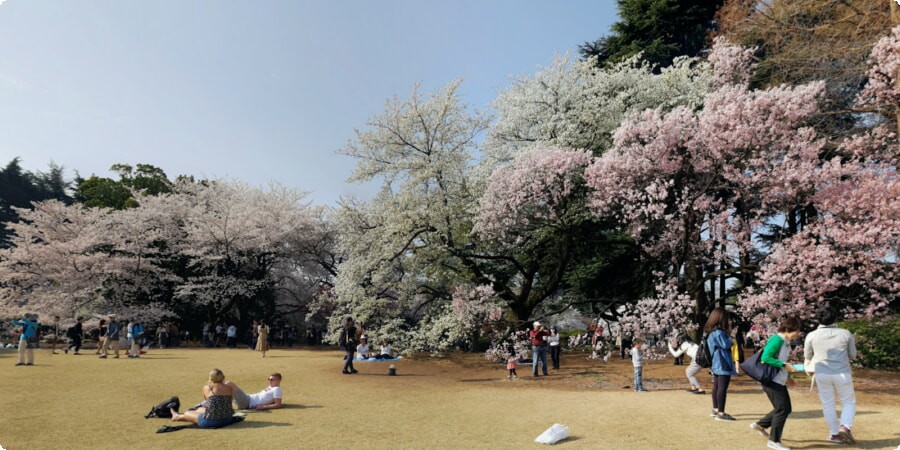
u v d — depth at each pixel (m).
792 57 18.17
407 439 6.93
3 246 47.72
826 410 6.34
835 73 17.19
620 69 21.78
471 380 14.20
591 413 8.64
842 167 13.18
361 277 20.84
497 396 10.99
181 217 34.25
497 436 7.09
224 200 34.44
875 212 11.78
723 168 13.62
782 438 6.57
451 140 20.47
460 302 17.91
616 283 22.17
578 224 18.62
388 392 11.64
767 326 12.69
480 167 20.89
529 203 17.02
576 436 6.98
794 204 13.73
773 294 12.16
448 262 20.70
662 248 15.74
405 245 19.55
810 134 13.93
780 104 12.70
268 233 32.59
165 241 33.53
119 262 29.25
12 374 13.38
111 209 33.97
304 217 33.97
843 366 6.32
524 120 20.86
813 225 12.53
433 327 18.64
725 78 18.80
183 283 32.88
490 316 18.12
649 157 14.52
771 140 13.17
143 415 8.56
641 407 9.03
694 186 14.63
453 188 19.98
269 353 23.97
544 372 14.95
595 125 19.53
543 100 20.33
